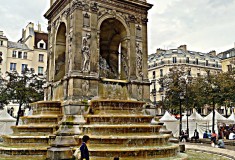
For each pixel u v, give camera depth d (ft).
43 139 48.24
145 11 72.74
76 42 60.80
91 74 61.46
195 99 128.26
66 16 66.69
